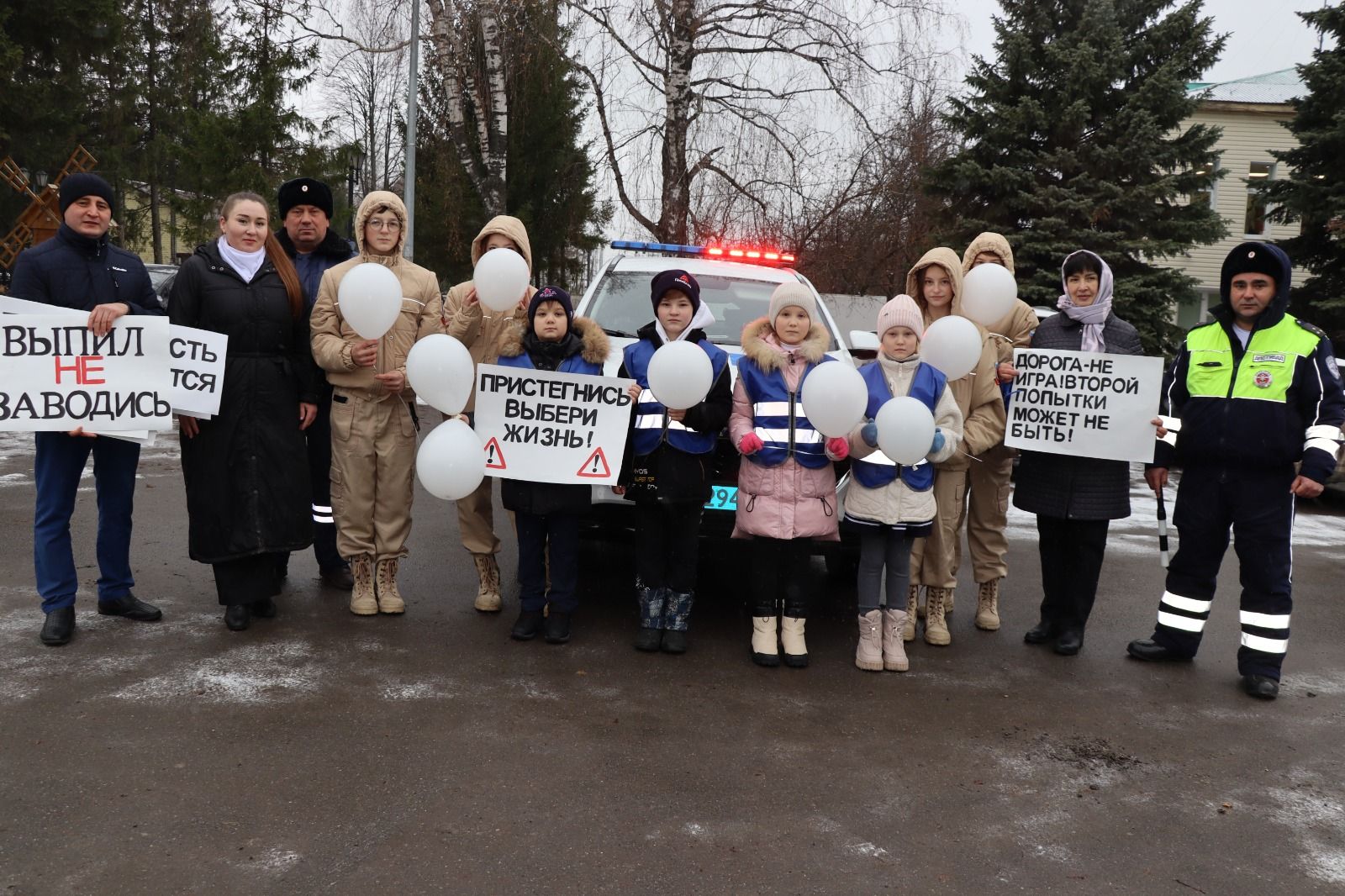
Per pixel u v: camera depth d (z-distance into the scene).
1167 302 15.68
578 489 4.51
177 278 4.46
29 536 6.05
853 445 4.36
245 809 2.98
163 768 3.21
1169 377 4.79
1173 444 4.69
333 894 2.57
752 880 2.72
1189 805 3.29
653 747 3.54
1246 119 27.91
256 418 4.48
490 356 4.92
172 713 3.63
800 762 3.48
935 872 2.81
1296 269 19.33
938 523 4.80
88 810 2.93
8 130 21.89
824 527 4.36
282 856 2.74
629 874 2.72
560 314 4.52
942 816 3.14
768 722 3.83
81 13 22.03
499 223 4.82
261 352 4.50
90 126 27.97
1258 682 4.36
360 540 4.81
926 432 4.15
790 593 4.50
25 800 2.97
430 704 3.82
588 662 4.41
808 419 4.20
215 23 18.42
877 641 4.47
